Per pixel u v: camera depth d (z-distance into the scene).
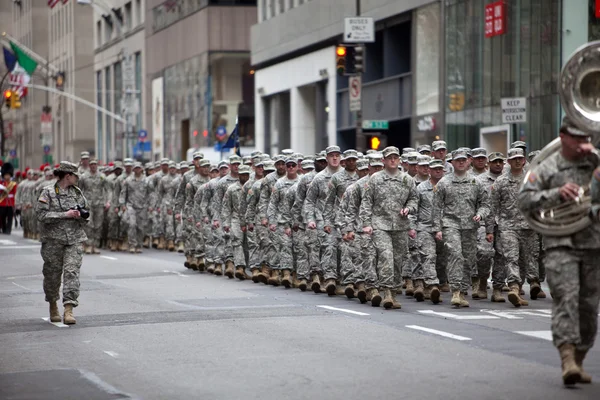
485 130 89.81
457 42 94.75
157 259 68.06
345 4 115.44
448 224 40.81
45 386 25.62
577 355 24.89
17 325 36.62
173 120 176.50
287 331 33.50
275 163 50.72
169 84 178.12
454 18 95.00
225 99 159.50
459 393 23.52
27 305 42.88
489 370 26.33
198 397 23.66
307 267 47.69
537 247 42.47
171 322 36.19
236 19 159.62
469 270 41.38
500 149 89.50
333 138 121.62
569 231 24.02
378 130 74.12
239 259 53.47
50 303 37.34
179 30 171.88
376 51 113.19
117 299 43.91
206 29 159.12
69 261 36.75
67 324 36.47
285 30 132.38
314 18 123.62
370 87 112.44
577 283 24.17
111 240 76.38
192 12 165.50
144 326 35.34
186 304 41.78
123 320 37.12
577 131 23.84
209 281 52.44
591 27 78.19
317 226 46.12
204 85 160.62
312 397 23.33
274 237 50.31
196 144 164.12
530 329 33.72
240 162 54.81
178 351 30.00
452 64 95.69
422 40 101.06
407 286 45.38
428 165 45.69
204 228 57.06
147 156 190.12
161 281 52.28
